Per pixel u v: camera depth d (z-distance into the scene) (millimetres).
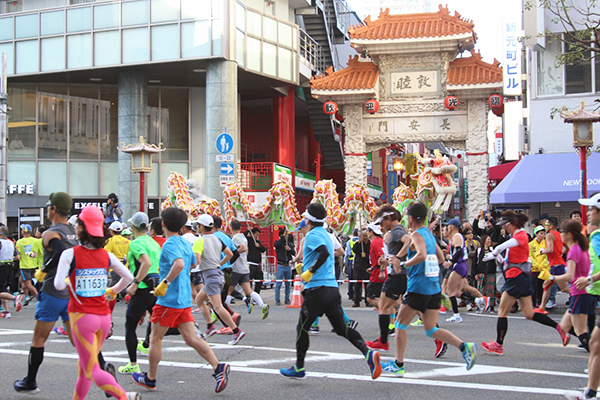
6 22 25969
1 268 13766
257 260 16156
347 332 6816
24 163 27016
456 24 23406
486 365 7922
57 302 6449
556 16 21297
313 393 6527
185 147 28094
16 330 11430
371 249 11633
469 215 23250
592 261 6980
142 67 25281
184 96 28312
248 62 25750
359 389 6691
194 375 7469
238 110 30297
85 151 27484
